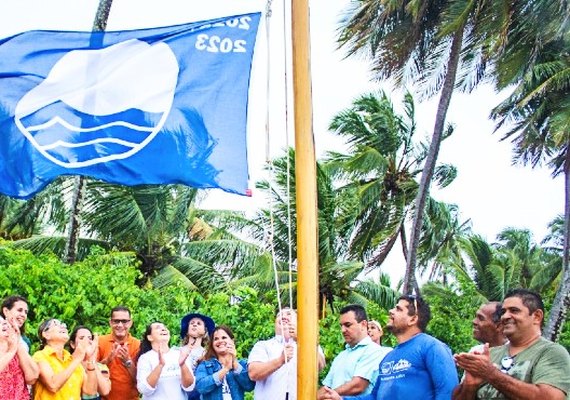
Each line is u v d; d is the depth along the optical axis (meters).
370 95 28.94
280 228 26.39
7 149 6.60
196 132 6.50
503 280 34.38
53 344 8.09
